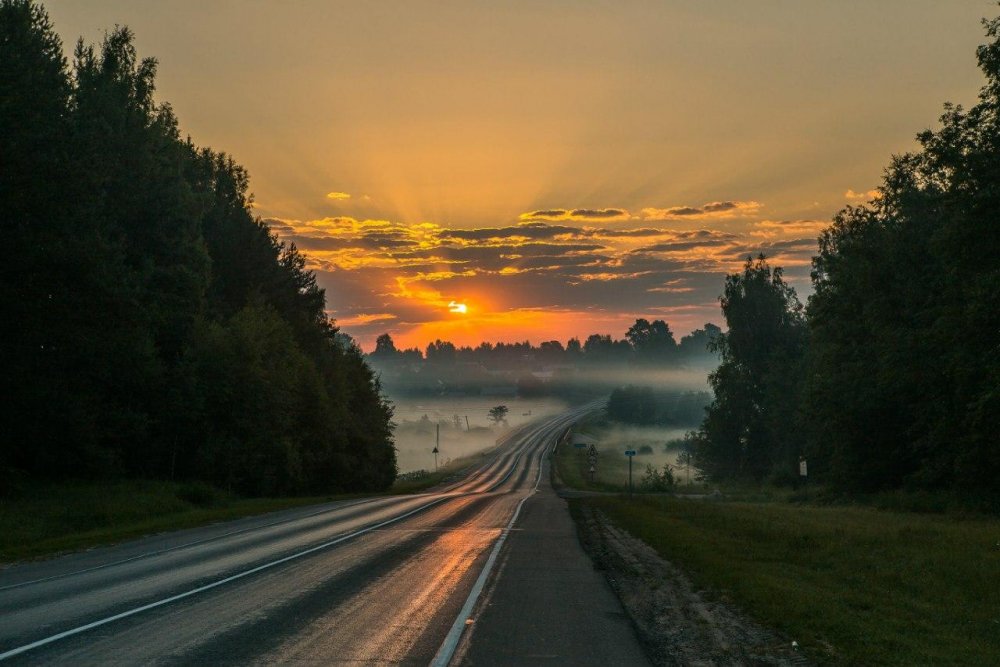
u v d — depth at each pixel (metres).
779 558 16.12
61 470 36.78
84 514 25.80
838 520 26.45
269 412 53.50
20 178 30.16
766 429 83.31
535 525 24.28
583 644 8.52
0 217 30.23
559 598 11.34
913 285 40.97
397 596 11.26
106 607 10.35
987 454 32.19
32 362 33.38
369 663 7.54
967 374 31.70
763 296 85.00
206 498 37.00
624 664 7.71
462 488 76.19
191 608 10.27
